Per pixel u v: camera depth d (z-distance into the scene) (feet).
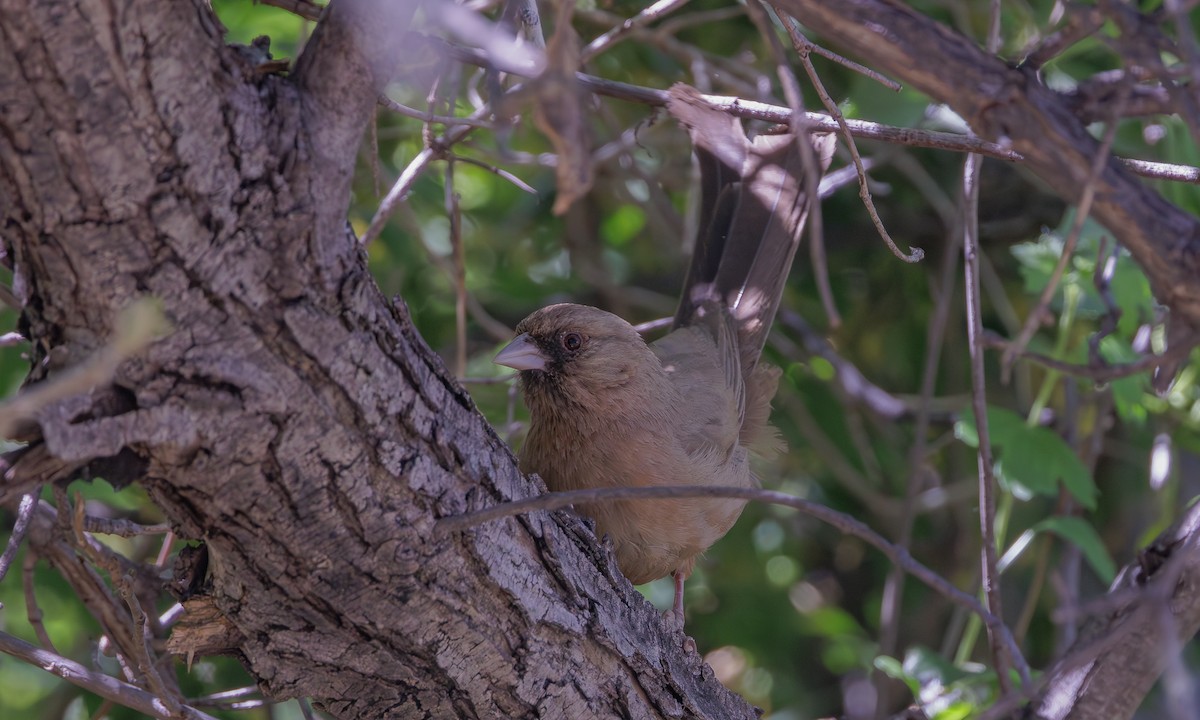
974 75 14.73
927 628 41.29
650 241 43.75
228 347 14.56
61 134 13.00
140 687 23.57
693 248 33.40
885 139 21.43
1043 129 14.75
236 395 14.71
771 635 40.75
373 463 16.01
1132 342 32.32
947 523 42.42
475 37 13.30
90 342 14.26
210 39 13.78
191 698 26.89
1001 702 16.34
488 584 17.67
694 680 20.98
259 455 15.17
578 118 12.78
